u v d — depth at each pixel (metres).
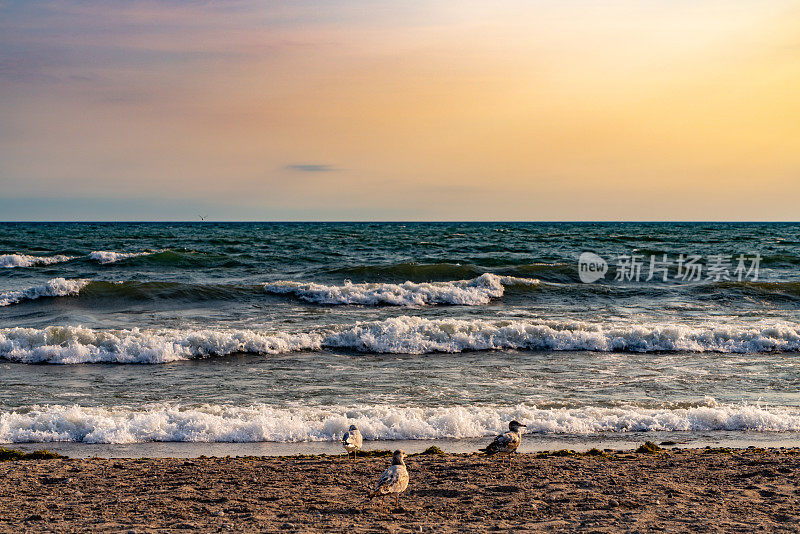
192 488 8.21
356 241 70.12
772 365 17.66
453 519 6.80
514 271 36.38
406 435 11.70
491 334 20.23
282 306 27.11
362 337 19.83
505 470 9.01
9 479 8.66
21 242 63.97
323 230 114.25
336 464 9.49
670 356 18.88
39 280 34.88
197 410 12.80
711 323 23.55
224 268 40.09
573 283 35.38
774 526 6.39
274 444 11.30
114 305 27.00
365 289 28.94
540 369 17.14
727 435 11.70
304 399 14.00
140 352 18.17
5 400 13.80
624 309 26.70
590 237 82.38
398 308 26.95
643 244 67.69
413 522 6.69
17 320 23.98
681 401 13.87
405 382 15.63
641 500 7.47
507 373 16.66
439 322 21.05
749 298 28.83
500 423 12.26
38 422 11.91
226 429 11.73
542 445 11.07
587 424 12.19
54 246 59.00
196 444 11.27
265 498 7.74
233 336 19.28
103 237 78.56
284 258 45.47
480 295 28.83
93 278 35.69
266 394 14.45
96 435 11.47
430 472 8.94
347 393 14.55
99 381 15.70
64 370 16.89
